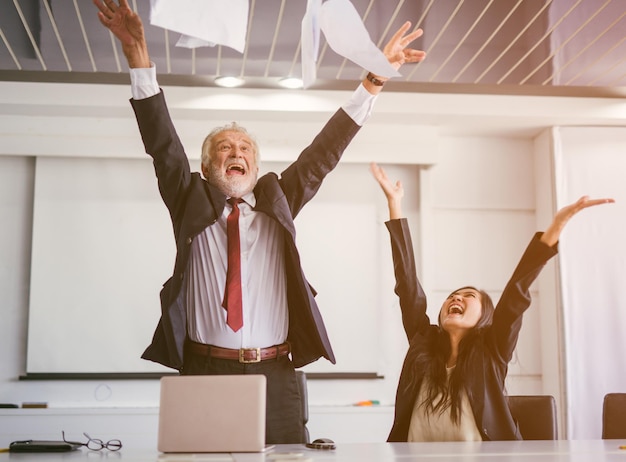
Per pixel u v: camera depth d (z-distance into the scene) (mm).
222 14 2314
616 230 6098
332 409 5633
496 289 6250
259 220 2773
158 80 5520
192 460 1923
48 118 5809
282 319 2750
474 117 5926
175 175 2688
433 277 6145
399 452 2213
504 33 4691
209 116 5801
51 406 5660
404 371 3174
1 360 5727
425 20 4480
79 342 5742
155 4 2266
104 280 5828
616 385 5930
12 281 5828
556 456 2096
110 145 5820
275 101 5684
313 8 2457
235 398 2148
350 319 6004
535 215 6367
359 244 6094
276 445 2441
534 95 5902
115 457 2066
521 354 6227
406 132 6102
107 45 4832
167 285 2719
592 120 6023
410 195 6223
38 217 5836
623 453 2184
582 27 4629
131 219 5918
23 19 4438
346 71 5301
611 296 6020
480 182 6348
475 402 2988
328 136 2818
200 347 2674
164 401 2160
